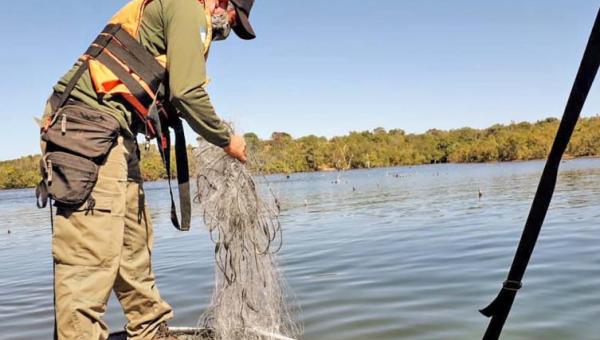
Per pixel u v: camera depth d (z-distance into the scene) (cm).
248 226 312
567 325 545
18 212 3847
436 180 4869
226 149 289
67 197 251
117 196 268
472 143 12781
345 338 545
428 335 543
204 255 1145
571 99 156
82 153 256
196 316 646
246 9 295
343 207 2384
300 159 11712
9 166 11688
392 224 1555
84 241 258
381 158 12644
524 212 1653
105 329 269
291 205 2717
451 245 1088
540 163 8894
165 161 289
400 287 743
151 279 309
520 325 555
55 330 262
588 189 2472
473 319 583
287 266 948
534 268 809
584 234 1123
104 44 272
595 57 150
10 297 870
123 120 270
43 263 1250
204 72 264
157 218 2278
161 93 275
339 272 870
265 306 318
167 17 265
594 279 720
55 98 274
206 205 314
